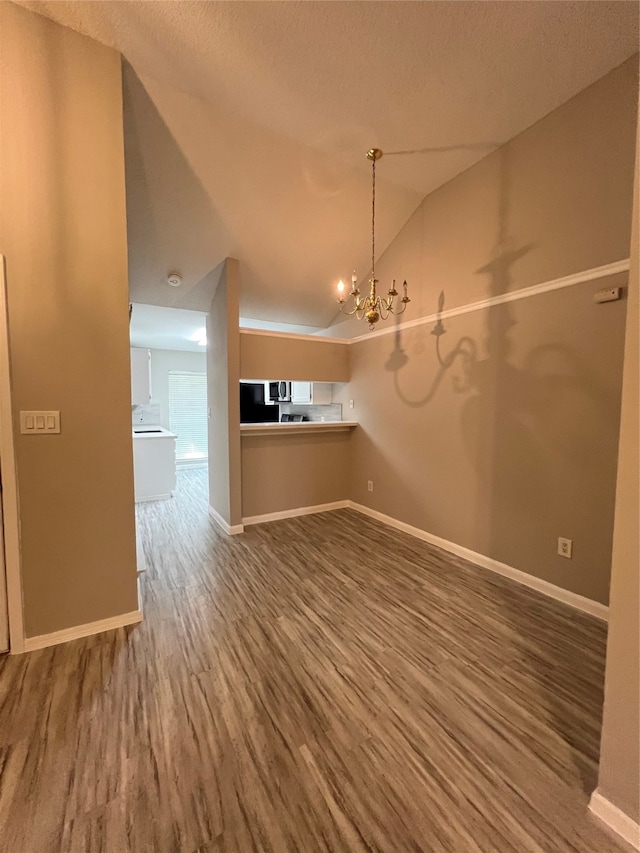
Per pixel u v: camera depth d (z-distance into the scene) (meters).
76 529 1.97
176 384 7.42
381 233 3.54
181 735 1.39
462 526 3.00
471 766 1.27
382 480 3.89
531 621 2.13
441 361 3.15
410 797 1.17
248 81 2.13
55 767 1.26
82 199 1.91
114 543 2.06
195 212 2.99
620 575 1.05
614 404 2.08
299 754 1.32
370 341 4.02
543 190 2.37
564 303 2.28
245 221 3.17
